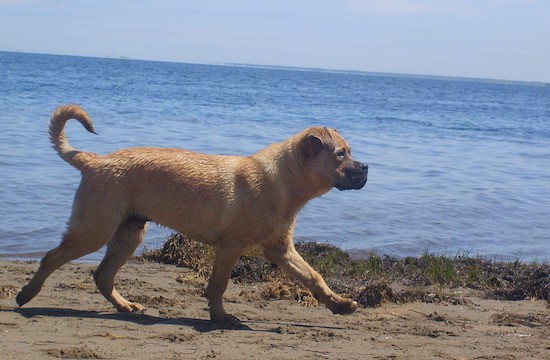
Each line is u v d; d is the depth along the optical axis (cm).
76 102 1630
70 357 309
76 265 461
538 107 3425
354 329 366
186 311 383
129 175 365
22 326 341
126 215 367
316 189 375
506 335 364
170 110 1595
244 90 3172
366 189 759
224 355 320
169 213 368
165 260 483
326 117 1703
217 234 367
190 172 367
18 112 1265
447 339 355
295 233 581
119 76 3878
